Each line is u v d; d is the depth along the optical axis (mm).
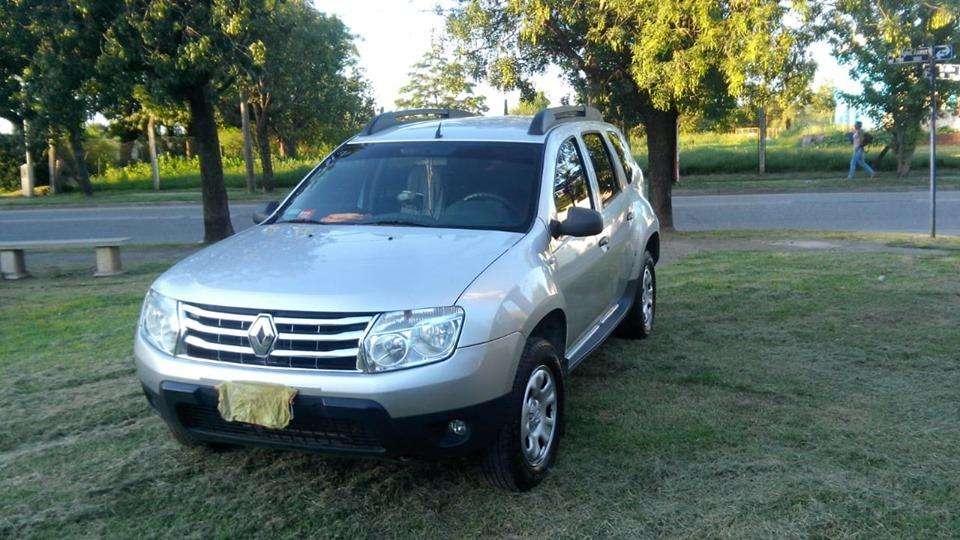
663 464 4312
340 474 4320
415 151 5305
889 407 5090
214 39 12734
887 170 31453
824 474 4152
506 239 4383
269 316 3697
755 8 11367
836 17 12555
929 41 19328
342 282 3793
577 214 4625
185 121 32688
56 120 13445
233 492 4133
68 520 3857
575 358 4918
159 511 3951
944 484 4020
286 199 5352
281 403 3582
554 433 4277
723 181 30266
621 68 14062
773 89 12750
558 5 13039
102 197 31375
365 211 4941
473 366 3652
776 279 9312
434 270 3889
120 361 6617
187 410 3949
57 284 11102
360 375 3570
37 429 5066
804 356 6199
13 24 12328
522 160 5051
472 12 14164
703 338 6785
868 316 7398
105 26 12438
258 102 32812
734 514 3764
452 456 3760
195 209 25359
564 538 3617
